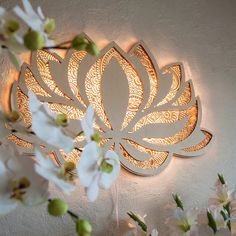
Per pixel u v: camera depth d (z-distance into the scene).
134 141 0.92
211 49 1.09
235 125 1.08
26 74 0.83
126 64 0.95
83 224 0.46
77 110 0.87
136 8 1.00
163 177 0.96
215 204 0.87
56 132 0.46
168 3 1.05
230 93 1.09
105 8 0.95
